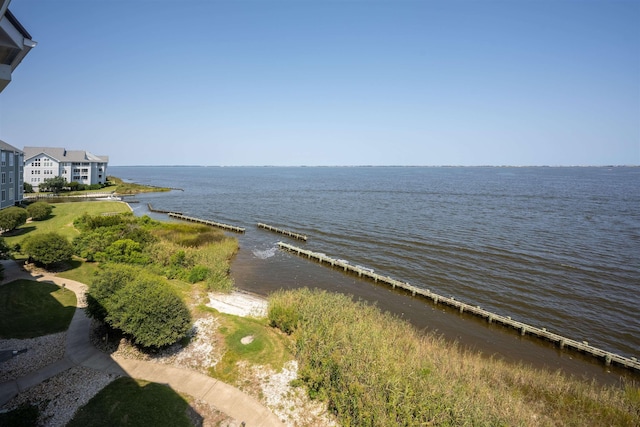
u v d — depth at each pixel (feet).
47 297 84.12
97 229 131.75
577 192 377.09
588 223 205.77
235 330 74.18
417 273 128.06
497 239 170.60
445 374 61.93
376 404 50.75
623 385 70.38
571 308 101.35
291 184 552.82
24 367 58.75
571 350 82.28
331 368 58.08
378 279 122.11
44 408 50.49
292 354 67.51
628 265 133.08
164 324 64.34
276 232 193.57
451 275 125.70
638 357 79.61
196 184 555.69
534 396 60.85
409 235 180.45
